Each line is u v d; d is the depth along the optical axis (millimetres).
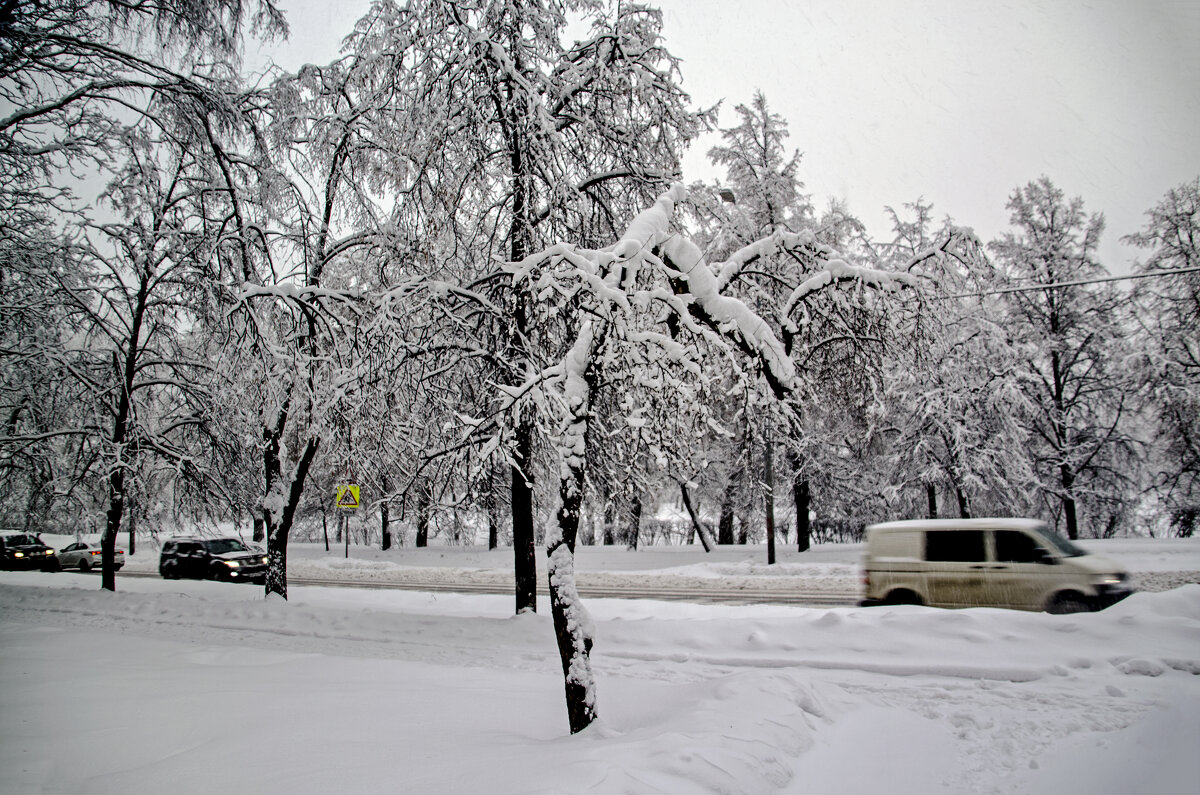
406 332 10891
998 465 23906
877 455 28188
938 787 4348
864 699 6211
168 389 18672
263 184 14609
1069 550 10242
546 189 11922
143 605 14719
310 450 15250
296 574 27094
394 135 12664
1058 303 26656
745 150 25469
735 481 28719
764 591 17328
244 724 5387
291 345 13539
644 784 3598
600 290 6297
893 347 12406
